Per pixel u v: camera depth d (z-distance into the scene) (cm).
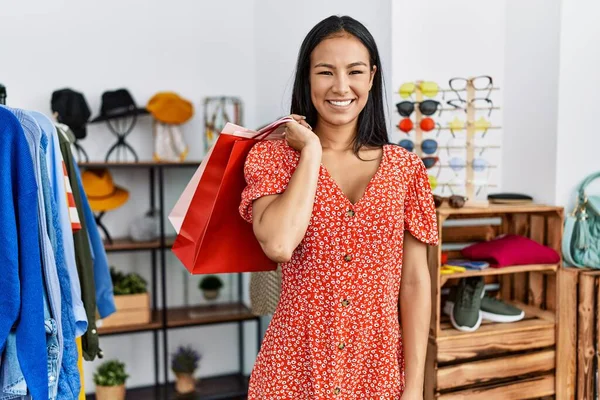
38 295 142
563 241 238
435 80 255
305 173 120
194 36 349
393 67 246
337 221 126
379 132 139
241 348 366
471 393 219
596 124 246
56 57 324
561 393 231
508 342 225
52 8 322
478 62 263
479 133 267
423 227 137
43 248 150
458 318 222
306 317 129
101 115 315
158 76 343
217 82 355
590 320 221
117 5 334
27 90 321
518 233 256
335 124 130
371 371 131
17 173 142
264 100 345
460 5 258
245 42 360
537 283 250
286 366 130
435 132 258
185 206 143
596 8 242
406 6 247
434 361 215
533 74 252
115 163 303
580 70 241
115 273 330
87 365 341
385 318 130
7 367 141
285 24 314
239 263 142
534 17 250
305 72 135
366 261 128
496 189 271
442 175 261
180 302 360
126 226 344
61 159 172
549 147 244
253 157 129
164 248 315
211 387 347
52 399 151
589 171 246
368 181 133
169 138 329
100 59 332
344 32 128
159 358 356
